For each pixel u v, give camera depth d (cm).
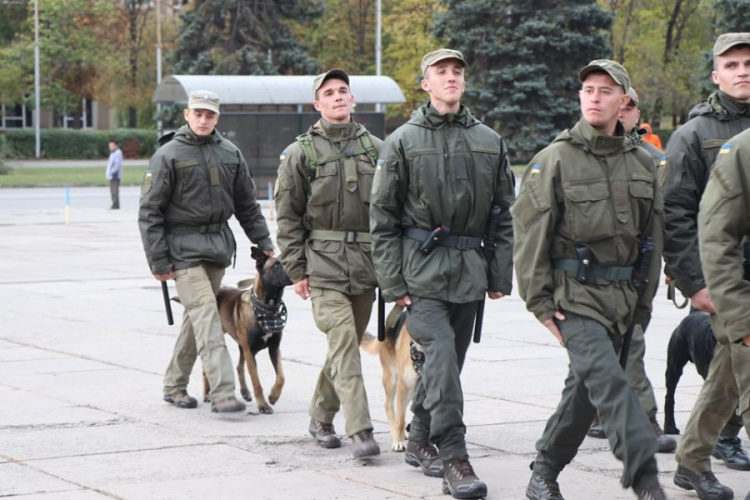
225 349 1105
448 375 810
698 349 923
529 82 6344
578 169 738
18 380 1268
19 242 2950
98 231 3288
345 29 8781
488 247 859
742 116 850
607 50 6550
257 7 7306
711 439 815
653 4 8050
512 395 1188
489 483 861
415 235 838
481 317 856
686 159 840
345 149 958
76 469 900
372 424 1031
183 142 1116
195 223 1119
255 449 973
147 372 1320
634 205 739
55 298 1944
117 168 4172
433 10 8188
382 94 5062
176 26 9044
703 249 711
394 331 964
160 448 973
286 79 4909
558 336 745
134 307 1844
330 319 946
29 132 8500
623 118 967
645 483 705
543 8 6525
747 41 840
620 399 711
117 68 8875
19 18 8981
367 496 823
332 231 957
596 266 739
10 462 922
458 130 845
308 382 1277
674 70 7719
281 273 1091
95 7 8900
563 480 871
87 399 1173
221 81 4844
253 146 4753
